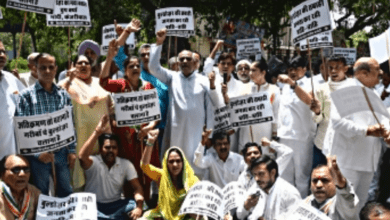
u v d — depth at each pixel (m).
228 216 5.45
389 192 5.52
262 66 7.04
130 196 6.30
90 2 14.13
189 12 7.66
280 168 6.50
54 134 5.05
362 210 3.69
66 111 5.12
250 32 13.89
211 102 6.47
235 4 16.52
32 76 6.85
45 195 4.95
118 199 6.11
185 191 5.77
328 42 7.18
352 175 5.51
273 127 6.94
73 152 5.42
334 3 16.97
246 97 6.44
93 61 7.23
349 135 5.25
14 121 4.94
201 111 6.36
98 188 5.98
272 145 6.54
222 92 6.46
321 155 6.68
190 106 6.30
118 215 5.98
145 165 6.03
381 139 5.59
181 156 5.83
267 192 5.48
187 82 6.39
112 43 6.11
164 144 6.53
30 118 4.95
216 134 6.39
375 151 5.49
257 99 6.42
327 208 4.88
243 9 16.66
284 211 5.39
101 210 5.98
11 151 5.40
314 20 5.96
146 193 6.51
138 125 6.52
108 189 6.02
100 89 6.03
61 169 5.43
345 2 16.53
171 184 5.81
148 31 15.91
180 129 6.32
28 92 5.17
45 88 5.22
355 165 5.48
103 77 6.28
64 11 6.47
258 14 16.81
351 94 4.89
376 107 4.86
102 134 6.04
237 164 6.47
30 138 4.97
